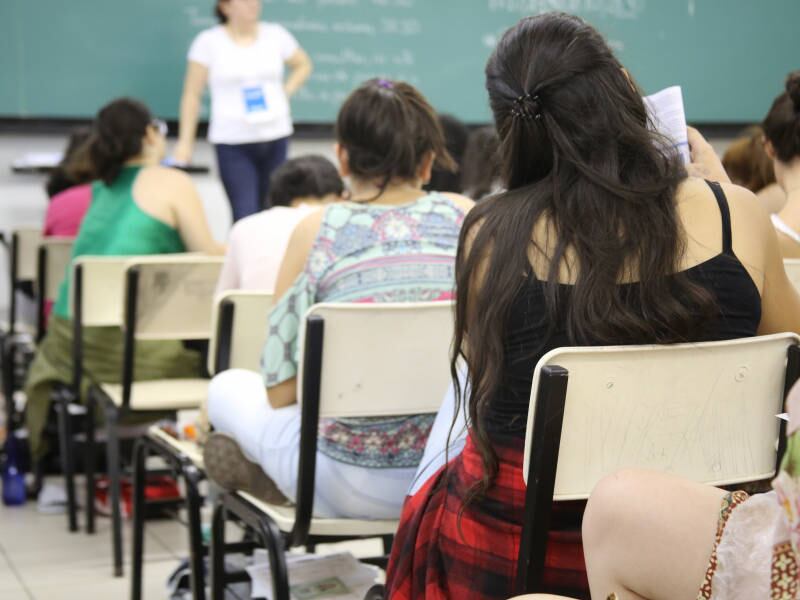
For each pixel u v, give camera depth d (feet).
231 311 8.92
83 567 12.07
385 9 23.88
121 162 13.69
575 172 5.36
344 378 7.05
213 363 9.04
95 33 21.74
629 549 4.50
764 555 4.13
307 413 6.95
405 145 7.68
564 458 5.17
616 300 5.13
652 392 5.21
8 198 21.83
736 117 26.48
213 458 7.79
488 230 5.43
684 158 6.44
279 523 7.41
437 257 7.57
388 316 6.99
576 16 5.63
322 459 7.34
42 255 14.43
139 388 12.26
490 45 24.66
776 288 5.67
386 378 7.13
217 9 20.35
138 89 22.09
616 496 4.55
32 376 13.92
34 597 11.13
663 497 4.48
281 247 10.27
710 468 5.48
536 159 5.53
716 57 26.16
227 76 20.16
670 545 4.40
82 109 21.83
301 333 6.97
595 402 5.13
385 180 7.77
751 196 5.50
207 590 9.42
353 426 7.31
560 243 5.22
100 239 13.48
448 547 5.69
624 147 5.34
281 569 7.25
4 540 13.04
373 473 7.36
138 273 10.93
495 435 5.48
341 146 7.86
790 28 26.53
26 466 15.42
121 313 12.42
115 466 11.70
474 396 5.44
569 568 5.42
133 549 10.23
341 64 23.72
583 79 5.37
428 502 5.91
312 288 7.44
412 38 24.14
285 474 7.42
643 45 25.68
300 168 11.16
